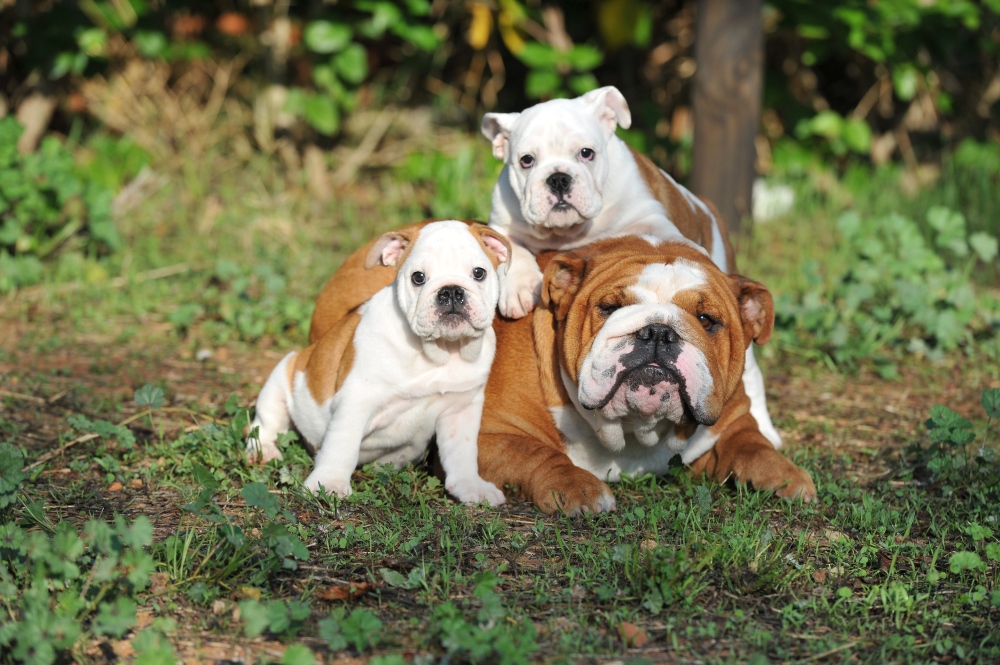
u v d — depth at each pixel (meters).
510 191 10.09
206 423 9.59
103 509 7.76
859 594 6.80
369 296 9.37
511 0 18.44
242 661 5.79
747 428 8.94
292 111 18.14
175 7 18.39
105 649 5.82
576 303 8.14
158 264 14.75
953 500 8.45
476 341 8.09
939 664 5.98
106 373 11.27
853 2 17.73
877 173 19.59
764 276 15.12
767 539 7.32
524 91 21.42
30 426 9.61
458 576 6.70
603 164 9.86
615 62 20.97
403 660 5.57
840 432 10.50
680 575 6.57
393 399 8.14
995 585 6.91
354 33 18.97
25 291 13.80
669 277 7.91
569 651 5.88
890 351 12.93
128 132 19.12
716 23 15.99
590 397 7.66
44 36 17.11
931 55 19.86
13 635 5.46
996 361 12.60
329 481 7.93
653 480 8.48
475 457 8.35
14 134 14.05
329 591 6.43
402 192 18.62
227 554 6.70
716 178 16.38
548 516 7.89
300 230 16.42
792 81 20.31
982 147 19.98
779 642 6.13
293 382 8.88
